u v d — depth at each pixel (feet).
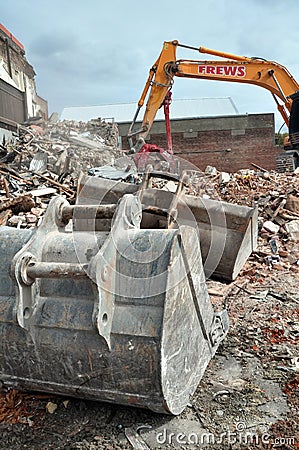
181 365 8.39
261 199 27.53
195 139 85.66
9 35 76.02
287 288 16.53
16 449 8.00
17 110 68.90
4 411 8.95
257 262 19.79
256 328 12.92
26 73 86.07
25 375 8.46
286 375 10.32
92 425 8.48
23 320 7.83
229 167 86.22
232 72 42.47
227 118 85.35
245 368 10.64
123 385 7.77
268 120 85.46
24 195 27.84
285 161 42.32
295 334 12.55
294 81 43.14
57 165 38.06
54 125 63.77
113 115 107.96
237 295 15.79
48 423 8.57
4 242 8.74
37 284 8.20
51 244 8.55
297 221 24.03
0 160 40.88
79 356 7.85
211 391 9.63
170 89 38.88
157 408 7.85
